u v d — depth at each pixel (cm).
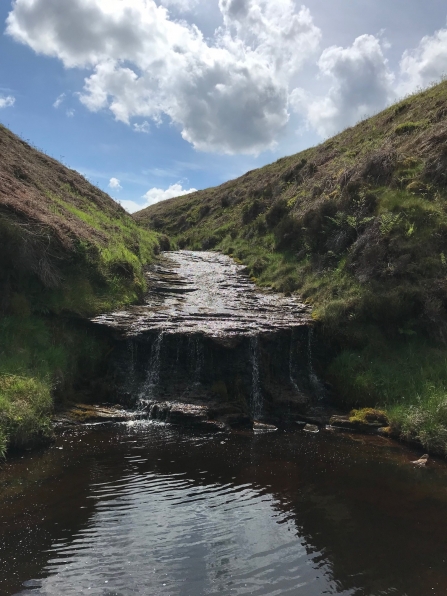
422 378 1101
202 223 3981
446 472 779
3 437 748
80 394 1087
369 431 999
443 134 1808
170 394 1106
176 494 653
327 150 3080
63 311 1211
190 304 1580
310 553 519
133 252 1977
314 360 1286
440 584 471
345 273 1561
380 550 529
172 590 449
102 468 733
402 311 1265
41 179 2042
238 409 1060
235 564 494
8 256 1130
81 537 532
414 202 1530
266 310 1501
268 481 713
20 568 469
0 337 1023
